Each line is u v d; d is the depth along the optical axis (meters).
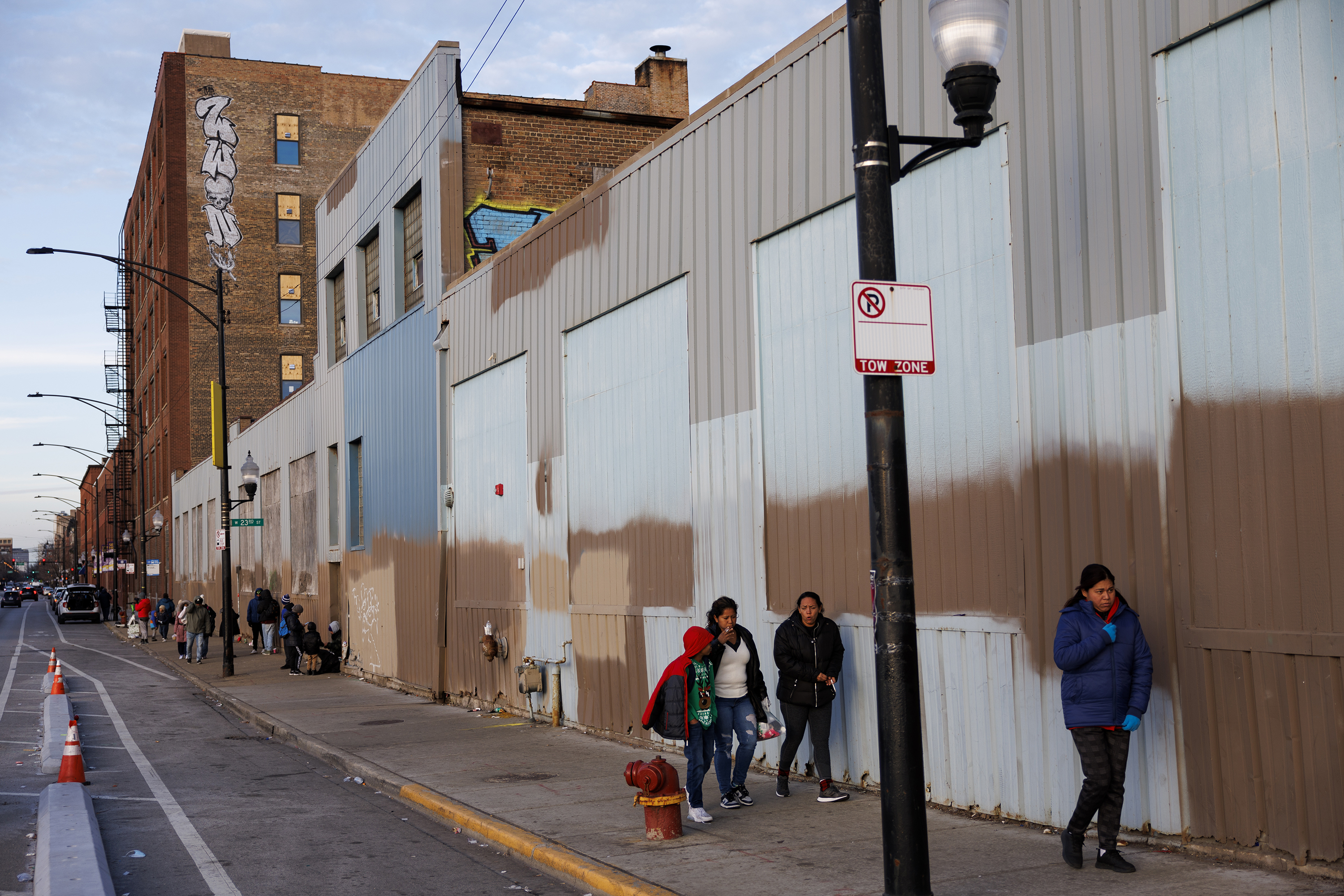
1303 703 6.46
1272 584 6.68
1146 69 7.52
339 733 15.55
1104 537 7.77
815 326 10.72
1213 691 7.00
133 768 13.20
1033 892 6.41
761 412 11.48
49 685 24.22
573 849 8.14
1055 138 8.22
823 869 7.30
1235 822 6.86
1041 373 8.30
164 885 7.77
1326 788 6.33
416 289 22.81
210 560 50.81
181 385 62.34
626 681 14.02
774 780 10.87
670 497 13.16
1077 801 7.48
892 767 5.71
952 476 9.17
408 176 22.50
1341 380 6.36
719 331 12.19
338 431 28.08
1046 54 8.30
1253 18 6.88
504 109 21.48
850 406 10.20
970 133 6.09
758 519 11.48
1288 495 6.61
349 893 7.50
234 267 63.38
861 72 6.05
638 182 13.94
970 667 8.91
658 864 7.59
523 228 21.45
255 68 64.69
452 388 20.39
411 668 22.08
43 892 7.11
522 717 16.97
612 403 14.57
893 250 6.00
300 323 64.38
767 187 11.39
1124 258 7.68
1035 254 8.37
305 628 28.92
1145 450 7.49
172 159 62.91
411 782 11.32
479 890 7.54
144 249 79.56
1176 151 7.34
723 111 12.17
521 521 17.27
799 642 9.48
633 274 13.99
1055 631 8.10
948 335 9.25
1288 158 6.68
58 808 9.94
